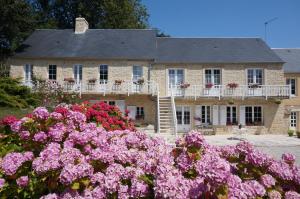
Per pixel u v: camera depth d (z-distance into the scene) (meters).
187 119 26.00
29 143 4.16
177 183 2.95
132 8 41.16
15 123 4.39
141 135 4.43
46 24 38.25
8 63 25.80
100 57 25.12
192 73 25.91
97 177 3.28
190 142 3.63
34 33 28.69
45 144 4.11
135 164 3.58
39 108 4.39
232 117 26.09
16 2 24.39
